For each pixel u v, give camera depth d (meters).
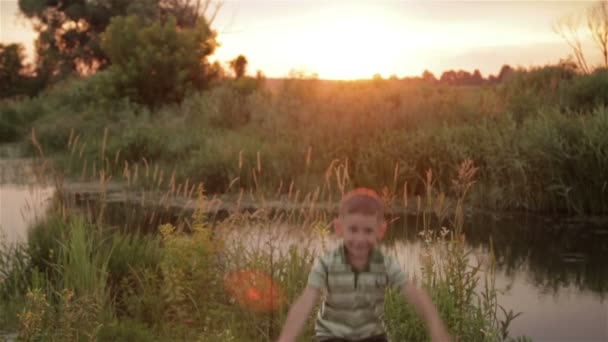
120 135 22.09
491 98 20.58
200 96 27.86
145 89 29.09
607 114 15.01
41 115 31.06
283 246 9.22
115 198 15.34
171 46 30.17
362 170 15.85
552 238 11.70
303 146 17.22
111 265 8.33
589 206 13.74
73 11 49.00
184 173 16.83
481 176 15.07
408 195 15.11
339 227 4.23
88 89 31.55
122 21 30.73
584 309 8.12
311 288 4.19
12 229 11.74
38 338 6.50
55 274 8.32
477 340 6.81
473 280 7.19
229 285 7.79
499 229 12.37
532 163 14.12
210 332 7.14
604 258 10.38
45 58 49.78
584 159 13.76
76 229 8.31
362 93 20.55
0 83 48.47
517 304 8.34
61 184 10.80
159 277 8.38
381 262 4.22
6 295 8.16
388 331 6.95
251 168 16.31
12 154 23.69
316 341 6.80
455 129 16.59
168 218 12.99
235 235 9.57
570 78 22.84
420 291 4.24
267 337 6.96
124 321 7.48
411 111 18.70
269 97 24.17
